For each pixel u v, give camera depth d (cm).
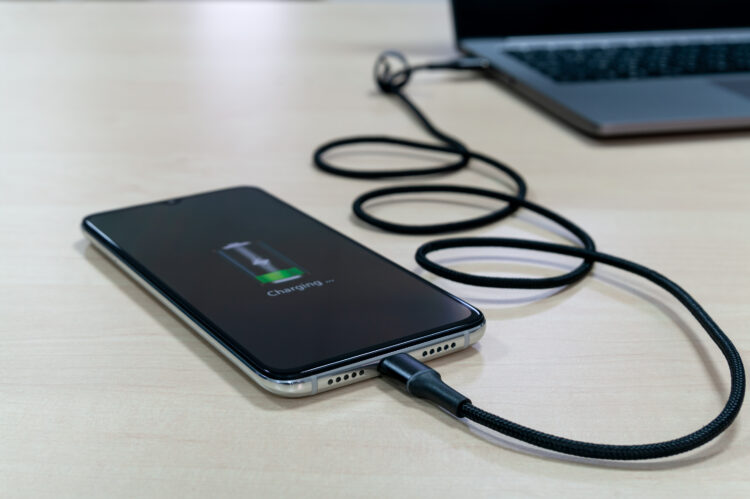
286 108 82
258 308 40
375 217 57
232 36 112
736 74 87
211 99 84
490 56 94
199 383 37
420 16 129
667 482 31
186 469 31
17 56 99
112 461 32
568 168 67
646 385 38
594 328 42
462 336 39
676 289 44
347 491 30
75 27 115
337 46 108
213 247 48
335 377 36
